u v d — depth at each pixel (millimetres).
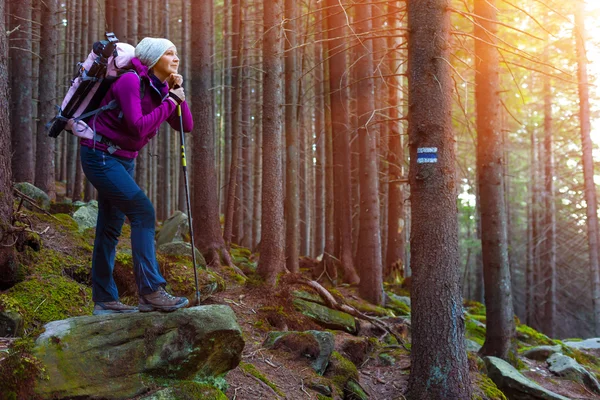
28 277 4867
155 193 19469
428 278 4953
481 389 5652
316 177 16344
